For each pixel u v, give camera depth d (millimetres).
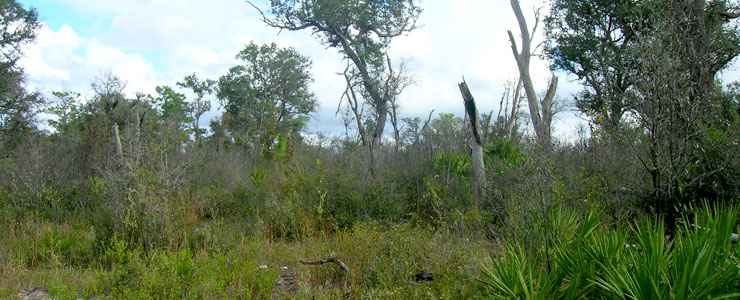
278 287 6820
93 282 6641
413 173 13461
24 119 27469
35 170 12828
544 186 5441
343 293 6348
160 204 8844
